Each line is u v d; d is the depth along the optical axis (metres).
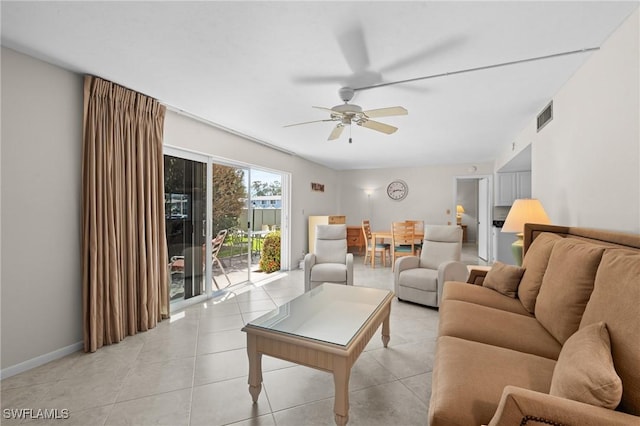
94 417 1.69
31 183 2.21
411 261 3.96
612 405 0.80
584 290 1.43
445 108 3.28
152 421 1.66
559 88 2.76
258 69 2.37
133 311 2.79
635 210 1.74
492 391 1.11
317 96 2.92
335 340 1.67
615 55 1.89
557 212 2.90
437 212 7.41
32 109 2.21
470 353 1.38
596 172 2.15
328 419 1.67
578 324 1.42
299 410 1.75
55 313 2.35
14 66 2.11
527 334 1.63
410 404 1.79
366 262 6.59
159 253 3.12
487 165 6.89
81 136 2.52
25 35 1.92
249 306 3.65
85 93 2.46
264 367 2.22
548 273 1.79
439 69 2.36
